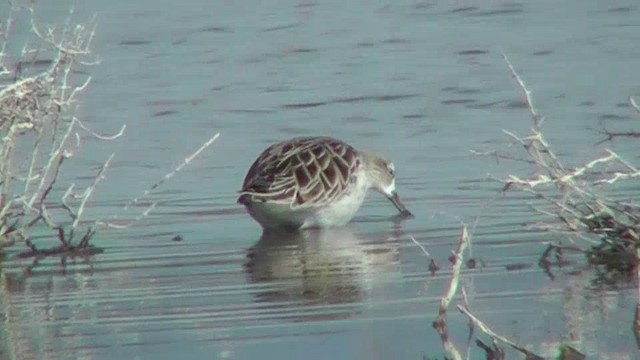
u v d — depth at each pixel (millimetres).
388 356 12266
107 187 19641
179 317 13586
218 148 22078
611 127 22406
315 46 29922
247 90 26250
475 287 14305
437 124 23344
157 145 22234
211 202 18906
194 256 16141
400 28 31422
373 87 26188
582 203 16984
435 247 16172
